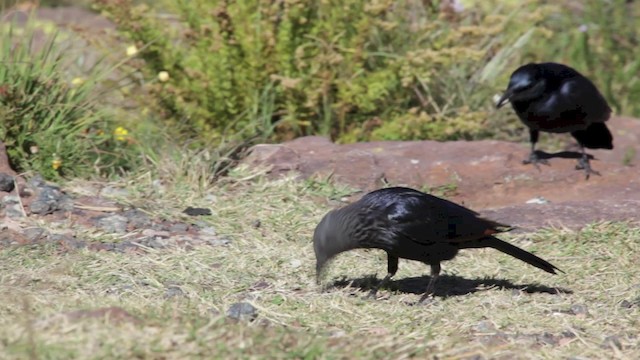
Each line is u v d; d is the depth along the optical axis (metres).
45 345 7.07
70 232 11.44
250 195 13.02
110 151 14.05
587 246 11.63
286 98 15.73
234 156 14.10
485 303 9.84
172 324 7.77
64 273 10.09
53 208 12.05
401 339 8.57
